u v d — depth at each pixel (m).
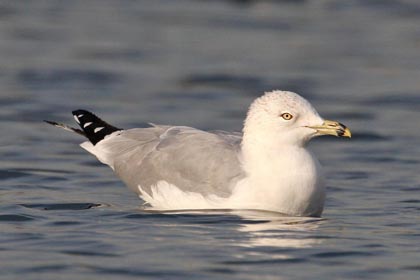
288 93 13.20
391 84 24.20
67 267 10.63
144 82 24.06
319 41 28.95
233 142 13.62
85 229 12.28
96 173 16.22
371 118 21.03
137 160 14.04
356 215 13.41
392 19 32.19
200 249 11.31
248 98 22.84
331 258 11.09
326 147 18.81
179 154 13.56
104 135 14.74
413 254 11.30
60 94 22.61
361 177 16.22
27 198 14.25
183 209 13.37
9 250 11.29
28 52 26.73
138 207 13.72
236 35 29.64
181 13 32.88
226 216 12.86
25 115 20.69
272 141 13.03
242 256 11.09
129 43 28.25
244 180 13.04
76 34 29.30
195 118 20.69
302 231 12.26
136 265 10.71
